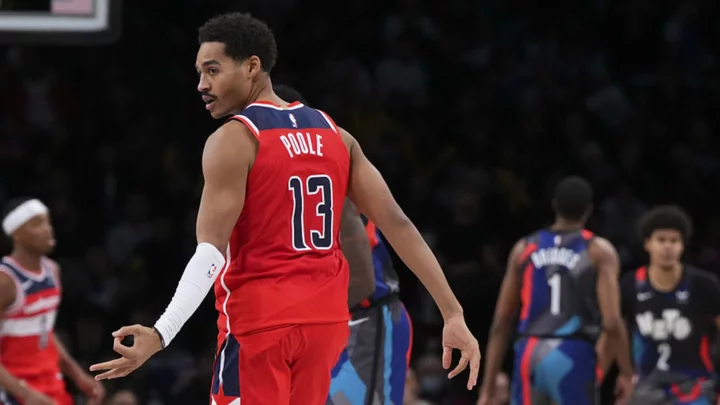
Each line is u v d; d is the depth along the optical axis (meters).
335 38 26.53
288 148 6.45
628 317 13.62
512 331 18.62
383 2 27.12
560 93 25.55
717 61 26.94
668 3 27.62
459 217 20.58
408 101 24.94
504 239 22.61
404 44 25.69
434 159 24.02
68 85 24.33
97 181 23.09
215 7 25.81
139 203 22.17
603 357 13.45
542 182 23.95
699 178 24.70
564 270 12.41
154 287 20.86
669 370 13.33
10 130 23.45
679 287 13.34
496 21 27.34
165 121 24.30
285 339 6.34
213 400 6.50
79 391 18.39
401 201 22.06
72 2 14.20
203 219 6.21
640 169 24.48
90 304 19.56
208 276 6.11
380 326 8.95
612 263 12.36
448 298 6.73
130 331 5.78
